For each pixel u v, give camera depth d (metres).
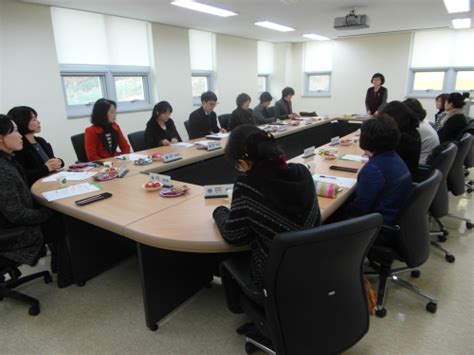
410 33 6.78
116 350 1.66
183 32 5.79
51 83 4.12
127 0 3.83
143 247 1.67
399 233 1.65
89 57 4.61
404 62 6.98
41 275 2.22
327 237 1.00
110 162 2.79
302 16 4.93
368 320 1.33
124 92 5.23
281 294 1.09
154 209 1.72
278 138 4.26
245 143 1.17
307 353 1.18
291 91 5.75
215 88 6.77
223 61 6.79
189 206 1.75
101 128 3.18
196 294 2.09
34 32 3.89
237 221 1.23
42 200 1.93
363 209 1.77
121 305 2.01
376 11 4.70
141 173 2.46
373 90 5.73
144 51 5.35
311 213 1.21
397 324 1.80
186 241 1.36
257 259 1.24
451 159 2.14
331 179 2.14
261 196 1.17
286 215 1.16
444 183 2.18
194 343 1.70
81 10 4.34
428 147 2.77
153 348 1.67
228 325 1.82
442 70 6.68
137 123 5.39
